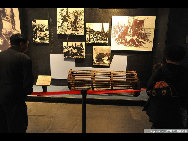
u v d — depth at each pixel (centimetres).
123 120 330
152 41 470
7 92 193
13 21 460
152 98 201
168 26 414
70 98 410
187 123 212
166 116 190
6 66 191
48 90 466
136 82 414
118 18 467
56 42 498
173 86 185
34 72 523
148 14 461
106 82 431
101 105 403
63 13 473
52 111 367
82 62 505
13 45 203
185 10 401
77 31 479
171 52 183
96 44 490
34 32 492
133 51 486
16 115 200
